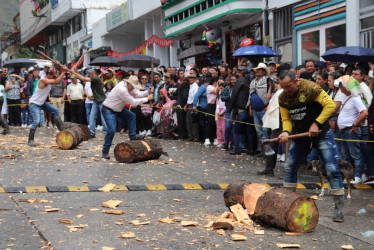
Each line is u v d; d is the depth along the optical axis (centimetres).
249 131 1124
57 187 779
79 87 1805
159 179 862
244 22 1772
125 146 1014
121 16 2992
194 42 2264
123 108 1085
